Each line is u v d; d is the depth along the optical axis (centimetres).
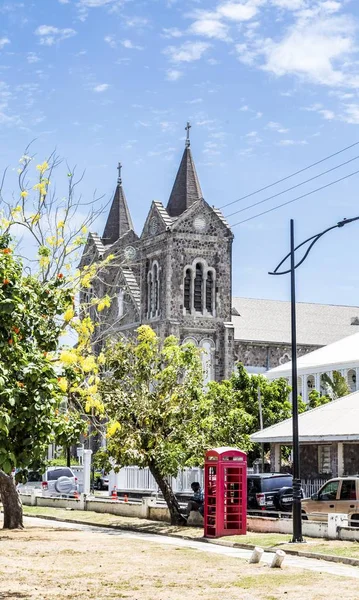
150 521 3697
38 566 2258
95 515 4028
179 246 8425
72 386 1941
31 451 1509
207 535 3025
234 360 9156
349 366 7444
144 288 8700
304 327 10400
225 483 3012
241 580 2000
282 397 6444
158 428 3512
